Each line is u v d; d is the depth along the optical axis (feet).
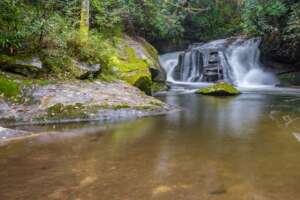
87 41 31.89
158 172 12.10
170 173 12.01
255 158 13.82
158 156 14.08
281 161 13.41
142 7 58.13
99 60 32.58
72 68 28.43
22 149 14.93
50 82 25.35
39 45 26.78
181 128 19.98
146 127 20.16
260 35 66.74
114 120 22.22
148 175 11.79
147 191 10.39
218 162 13.29
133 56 43.19
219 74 63.72
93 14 44.60
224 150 15.06
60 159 13.57
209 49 66.39
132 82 35.04
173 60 74.64
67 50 29.81
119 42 45.73
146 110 25.00
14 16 25.20
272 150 15.02
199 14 86.22
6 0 24.40
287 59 61.16
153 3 58.75
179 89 51.03
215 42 77.61
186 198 9.90
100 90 26.94
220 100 35.65
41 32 26.18
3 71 24.18
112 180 11.30
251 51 67.62
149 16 60.13
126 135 17.97
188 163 13.15
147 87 37.45
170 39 81.66
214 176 11.71
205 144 16.16
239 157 13.97
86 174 11.85
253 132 18.86
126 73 36.17
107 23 46.34
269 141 16.70
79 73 28.55
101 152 14.65
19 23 25.38
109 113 23.04
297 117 23.84
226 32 89.40
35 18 26.89
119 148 15.33
